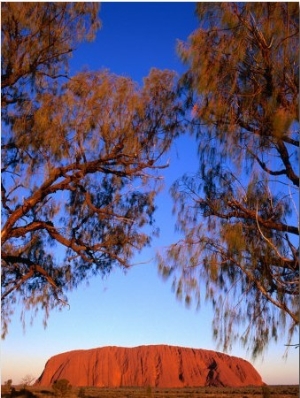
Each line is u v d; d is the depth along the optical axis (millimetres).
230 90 8016
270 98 7461
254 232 8039
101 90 9641
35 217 10953
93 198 11047
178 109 10102
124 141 9898
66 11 9984
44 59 10117
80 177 10023
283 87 7578
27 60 9766
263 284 7879
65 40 10109
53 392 37500
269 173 7883
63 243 10781
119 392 54969
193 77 8523
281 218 7984
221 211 8227
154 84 10172
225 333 7961
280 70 7496
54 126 9531
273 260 7926
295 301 7844
